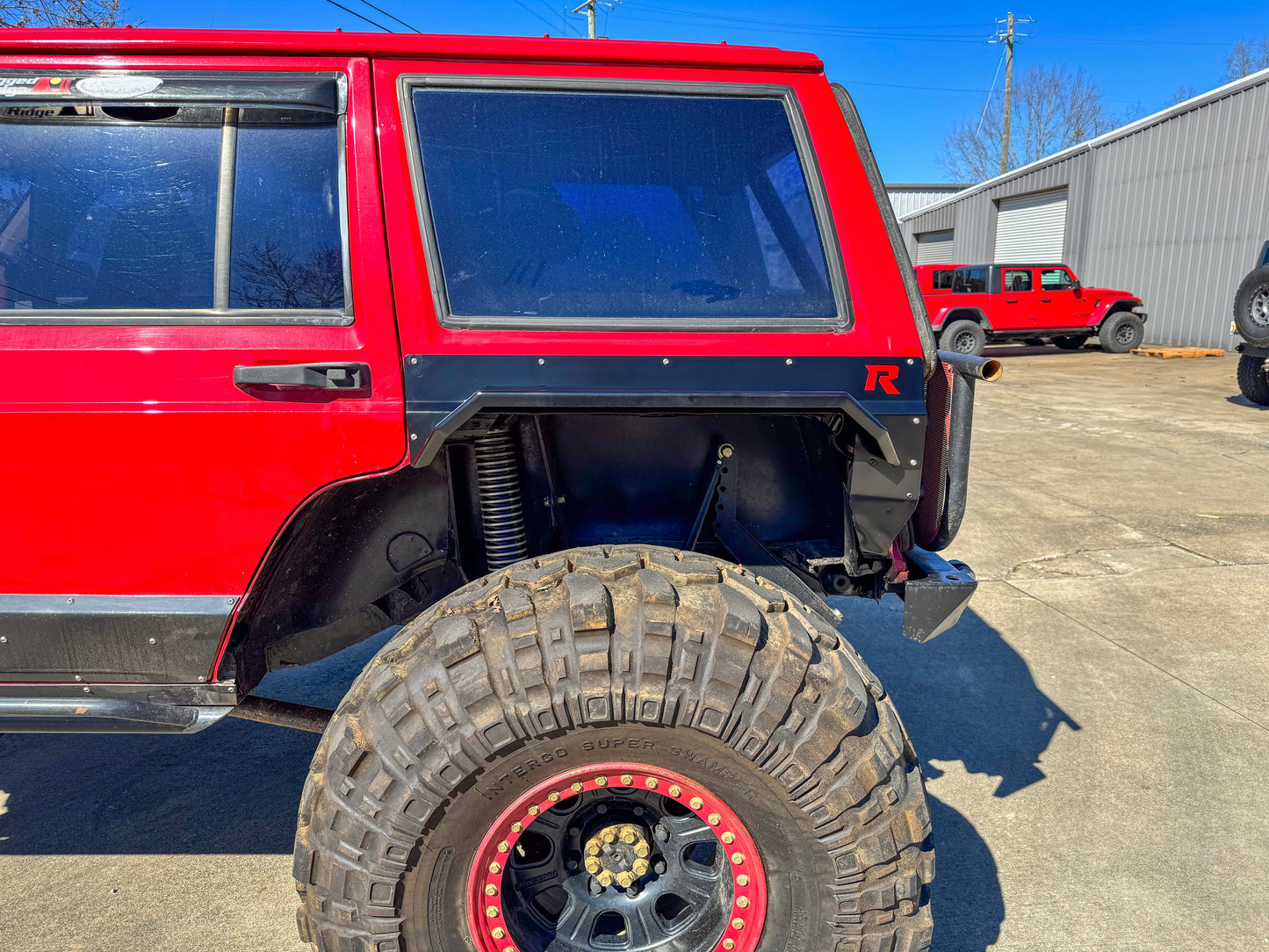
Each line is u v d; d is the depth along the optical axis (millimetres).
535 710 1483
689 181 1761
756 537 2088
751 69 1764
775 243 1771
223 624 1713
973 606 4469
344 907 1564
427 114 1714
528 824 1601
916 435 1754
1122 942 2131
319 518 1870
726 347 1697
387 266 1669
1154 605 4441
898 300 1746
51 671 1732
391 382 1659
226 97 1648
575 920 1744
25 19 7172
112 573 1699
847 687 1562
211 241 1703
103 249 1695
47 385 1626
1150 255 19172
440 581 2160
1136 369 14945
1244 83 16391
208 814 2691
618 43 1731
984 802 2754
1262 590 4613
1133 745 3082
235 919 2223
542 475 2016
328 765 1566
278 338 1654
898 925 1620
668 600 1570
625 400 1680
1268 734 3139
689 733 1529
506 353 1664
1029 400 11578
